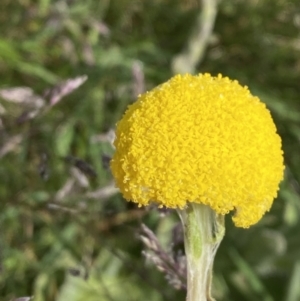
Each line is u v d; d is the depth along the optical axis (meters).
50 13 0.23
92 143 0.21
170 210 0.15
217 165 0.12
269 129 0.12
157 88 0.12
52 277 0.22
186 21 0.26
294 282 0.21
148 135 0.12
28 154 0.22
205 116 0.12
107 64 0.23
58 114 0.23
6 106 0.21
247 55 0.26
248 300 0.22
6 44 0.22
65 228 0.21
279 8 0.25
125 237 0.22
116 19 0.26
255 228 0.23
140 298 0.22
